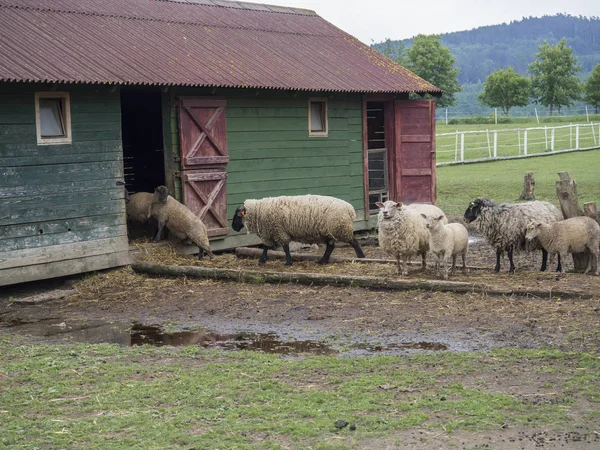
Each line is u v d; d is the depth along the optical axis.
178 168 14.66
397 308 10.25
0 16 13.65
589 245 11.67
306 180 17.03
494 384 7.07
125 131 18.52
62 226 12.78
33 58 12.50
